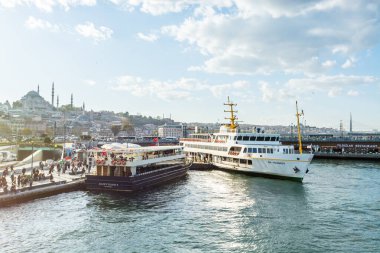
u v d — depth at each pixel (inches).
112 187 2185.0
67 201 1932.8
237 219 1637.6
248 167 3070.9
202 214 1721.2
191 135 4335.6
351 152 5260.8
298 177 2674.7
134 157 2356.1
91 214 1692.9
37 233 1407.5
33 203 1861.5
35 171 2326.5
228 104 3767.2
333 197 2127.2
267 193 2249.0
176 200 2020.2
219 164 3472.0
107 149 2337.6
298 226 1531.7
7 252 1216.2
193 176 3038.9
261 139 3400.6
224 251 1247.5
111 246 1286.9
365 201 2016.5
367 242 1334.9
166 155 2824.8
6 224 1503.4
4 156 3617.1
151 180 2409.0
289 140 5792.3
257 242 1337.4
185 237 1387.8
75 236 1382.9
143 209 1804.9
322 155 4985.2
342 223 1577.3
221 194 2209.6
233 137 3314.5
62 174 2564.0
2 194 1815.9
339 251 1248.8
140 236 1393.9
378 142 5428.2
